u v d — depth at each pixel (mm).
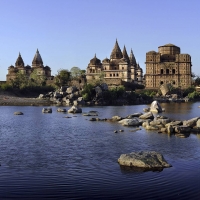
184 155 34156
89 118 75125
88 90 154125
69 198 22484
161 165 29391
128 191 23688
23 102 139500
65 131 52719
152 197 22656
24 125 61031
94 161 31812
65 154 35031
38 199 22297
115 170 28484
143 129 53719
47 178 26547
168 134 48094
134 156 30516
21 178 26547
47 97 159750
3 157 33562
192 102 177000
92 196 22844
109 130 53438
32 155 34562
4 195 22953
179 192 23469
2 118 74688
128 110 108000
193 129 51375
